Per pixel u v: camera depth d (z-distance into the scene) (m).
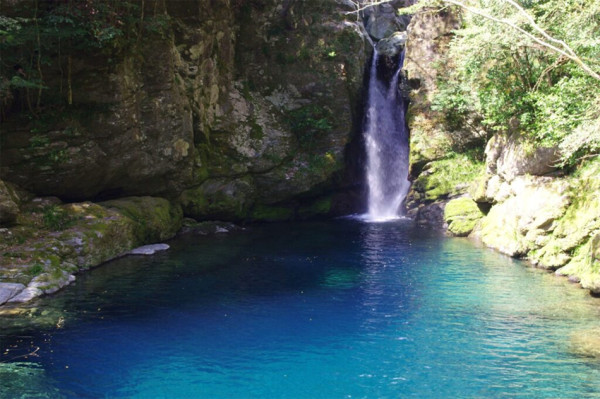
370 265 14.86
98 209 15.79
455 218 19.52
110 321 10.33
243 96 22.28
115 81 15.94
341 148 23.22
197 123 19.83
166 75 17.53
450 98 20.69
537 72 15.88
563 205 14.07
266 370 8.30
